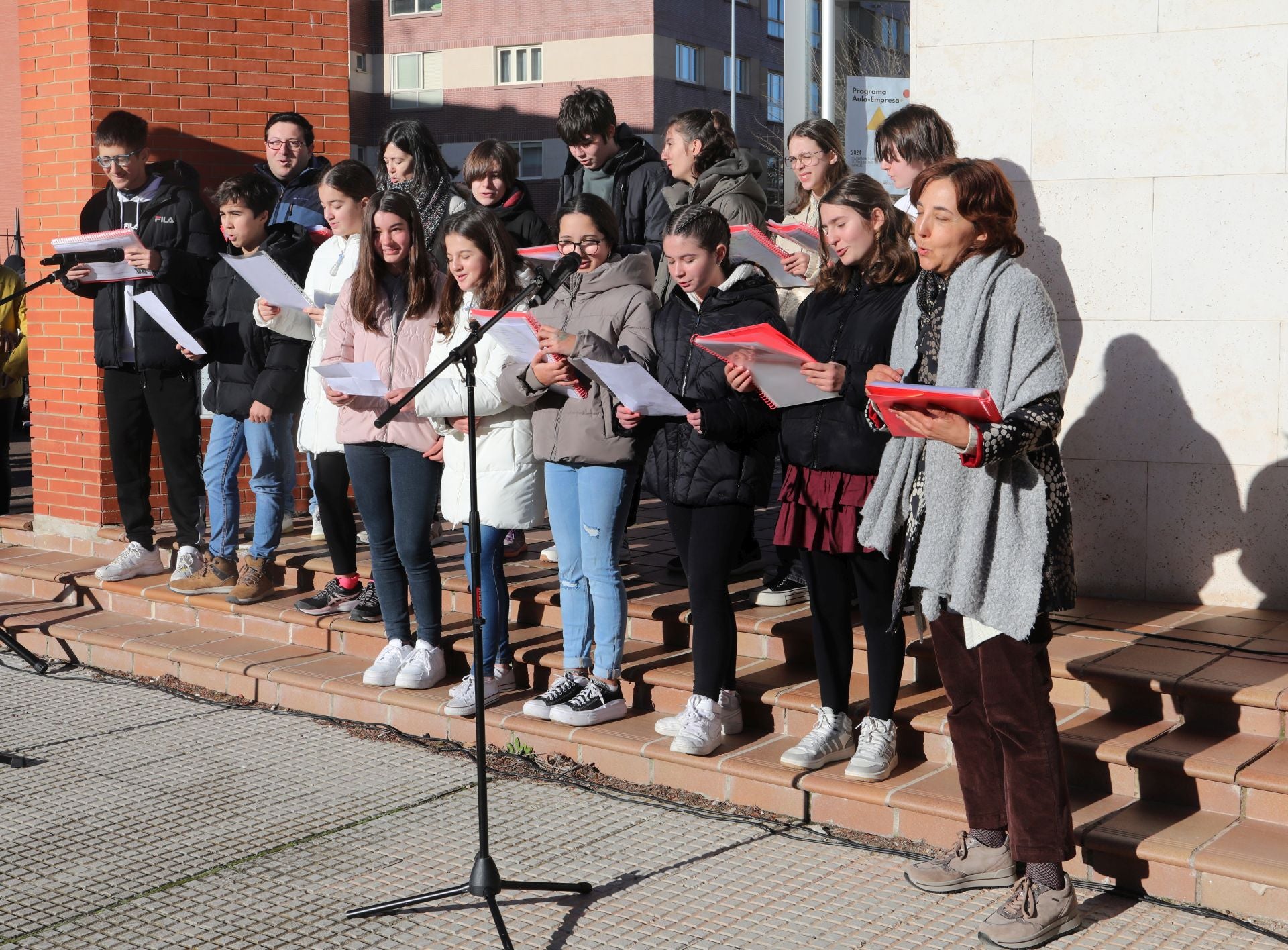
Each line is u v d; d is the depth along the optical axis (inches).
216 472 248.2
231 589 249.4
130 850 163.8
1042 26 202.8
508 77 1374.3
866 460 157.3
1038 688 133.7
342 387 188.9
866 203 155.2
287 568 255.9
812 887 149.2
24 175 299.9
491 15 1368.1
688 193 226.2
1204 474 197.8
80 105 287.1
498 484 193.9
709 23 1381.6
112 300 253.9
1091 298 203.2
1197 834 146.2
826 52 323.6
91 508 293.7
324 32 308.3
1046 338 129.7
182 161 280.7
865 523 145.0
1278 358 191.5
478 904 146.8
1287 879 135.3
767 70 1460.4
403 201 196.9
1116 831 147.4
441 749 198.1
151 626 255.4
